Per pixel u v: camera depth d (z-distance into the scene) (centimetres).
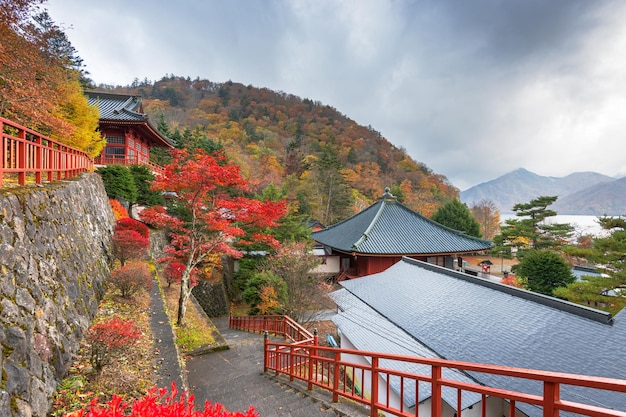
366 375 944
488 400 652
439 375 277
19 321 354
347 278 2088
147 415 202
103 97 2409
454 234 2136
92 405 248
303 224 2248
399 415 325
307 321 1446
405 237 2041
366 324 1079
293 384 586
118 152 1980
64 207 635
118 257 983
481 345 743
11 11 827
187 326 956
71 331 486
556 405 185
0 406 283
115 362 479
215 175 807
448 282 1144
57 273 509
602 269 1511
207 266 1706
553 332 707
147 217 918
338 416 422
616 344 612
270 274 1480
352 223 2448
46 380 371
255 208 898
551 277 1816
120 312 689
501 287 947
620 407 496
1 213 388
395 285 1280
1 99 856
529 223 3111
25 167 507
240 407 500
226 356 824
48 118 952
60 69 1093
